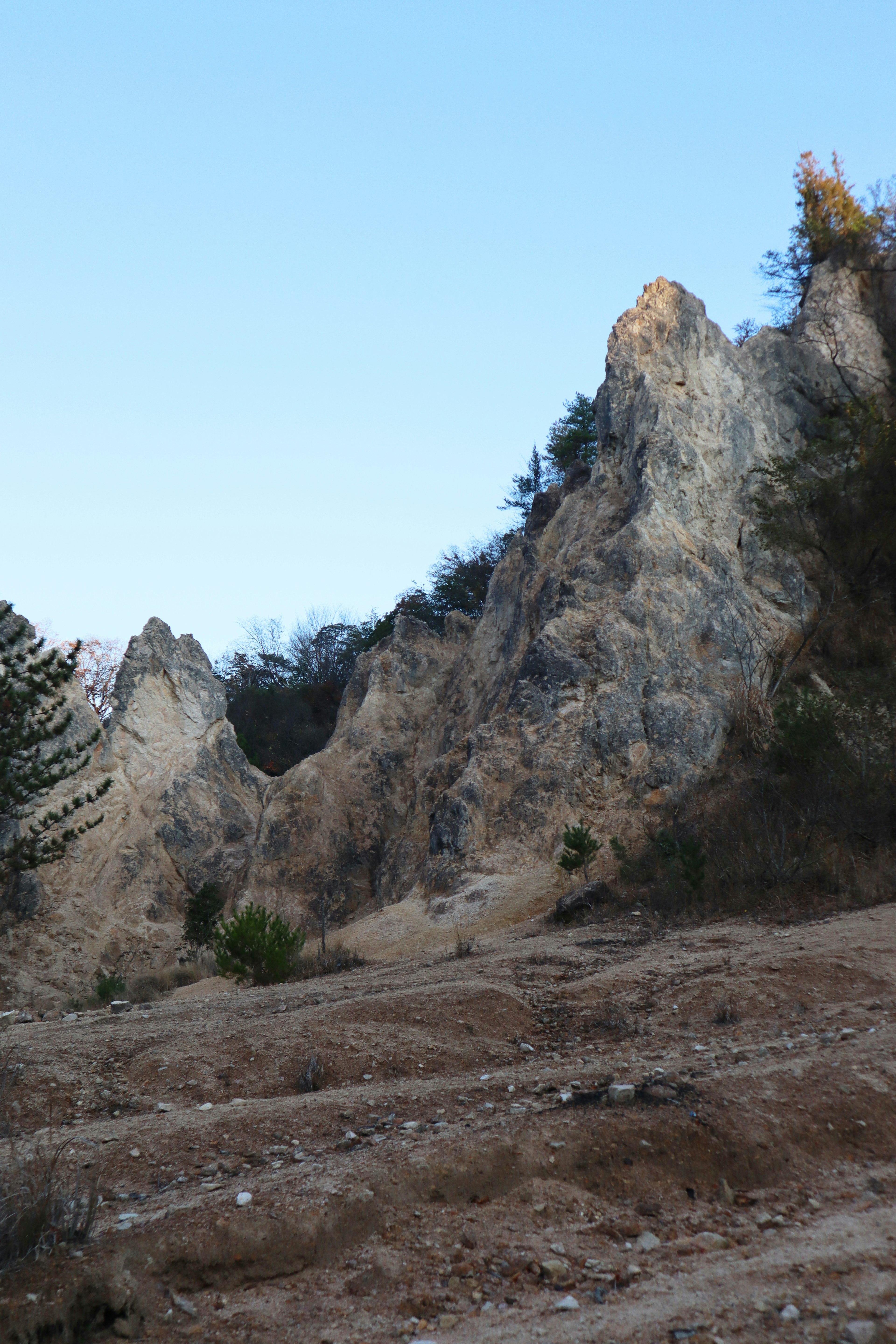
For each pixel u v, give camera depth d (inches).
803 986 366.0
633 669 922.1
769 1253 169.3
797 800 711.7
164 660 1255.5
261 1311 166.2
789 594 1051.3
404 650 1299.2
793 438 1228.5
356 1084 313.4
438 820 887.7
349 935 799.1
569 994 401.4
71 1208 188.7
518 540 1277.1
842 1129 224.8
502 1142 215.6
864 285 1349.7
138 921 1053.8
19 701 654.5
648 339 1179.3
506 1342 147.6
